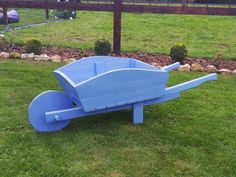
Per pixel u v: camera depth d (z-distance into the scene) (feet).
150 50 28.99
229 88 19.98
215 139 13.96
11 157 12.38
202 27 40.29
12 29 37.58
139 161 12.31
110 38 33.50
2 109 16.33
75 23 42.73
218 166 12.16
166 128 14.75
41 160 12.23
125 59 16.40
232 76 22.38
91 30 37.88
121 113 16.08
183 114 16.21
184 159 12.51
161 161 12.34
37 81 20.39
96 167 11.91
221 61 26.12
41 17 47.73
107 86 13.75
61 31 37.01
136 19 45.09
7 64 23.58
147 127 14.82
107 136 13.97
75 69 15.46
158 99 15.06
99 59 15.90
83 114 14.03
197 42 33.04
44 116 13.97
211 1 44.60
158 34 36.32
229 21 44.14
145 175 11.55
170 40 33.65
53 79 20.75
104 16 48.93
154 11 26.18
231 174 11.76
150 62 25.11
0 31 35.99
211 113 16.42
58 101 14.14
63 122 14.26
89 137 13.83
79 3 27.27
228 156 12.76
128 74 13.99
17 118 15.40
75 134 14.03
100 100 13.82
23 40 31.14
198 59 26.55
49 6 27.86
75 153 12.70
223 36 35.88
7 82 20.07
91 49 28.78
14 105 16.87
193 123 15.31
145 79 14.39
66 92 14.40
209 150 13.14
